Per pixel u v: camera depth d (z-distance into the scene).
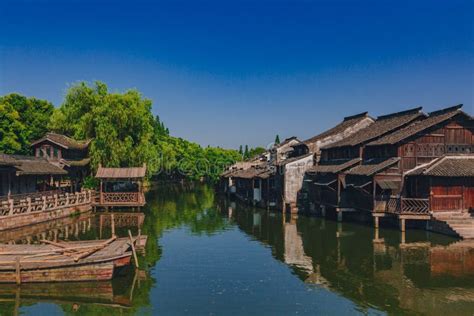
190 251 30.05
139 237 29.75
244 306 19.34
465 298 20.22
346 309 18.97
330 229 38.69
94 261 22.11
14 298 20.25
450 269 24.81
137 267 24.92
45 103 69.69
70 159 55.94
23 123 64.06
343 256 28.30
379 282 22.66
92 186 56.44
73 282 22.09
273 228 39.94
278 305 19.45
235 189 73.38
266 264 26.47
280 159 62.56
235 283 22.62
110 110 56.53
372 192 38.44
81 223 41.91
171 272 24.61
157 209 55.53
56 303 19.72
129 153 56.91
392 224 39.47
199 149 137.62
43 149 53.03
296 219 45.97
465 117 37.97
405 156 37.88
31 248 24.73
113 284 22.28
